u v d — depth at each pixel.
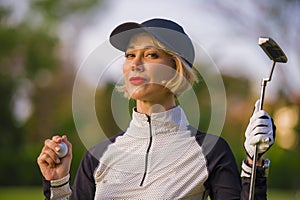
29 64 37.22
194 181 3.92
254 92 24.69
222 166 3.94
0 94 35.19
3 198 22.70
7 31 36.81
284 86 25.19
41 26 37.84
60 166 3.88
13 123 34.78
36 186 33.00
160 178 3.91
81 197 4.08
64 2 39.38
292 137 27.88
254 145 3.63
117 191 3.94
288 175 29.09
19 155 33.19
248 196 3.76
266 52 3.67
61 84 39.09
